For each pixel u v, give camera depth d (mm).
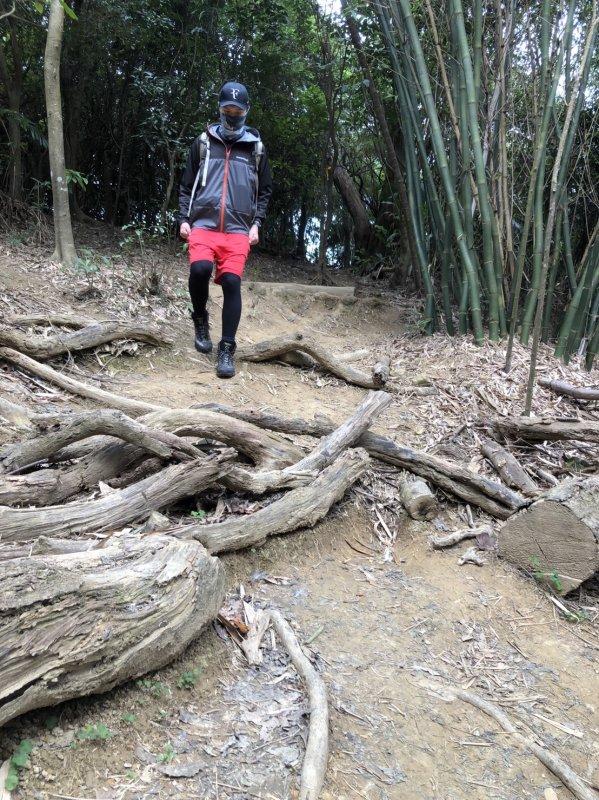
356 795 1667
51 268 5590
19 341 3721
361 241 10906
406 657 2248
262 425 3336
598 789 1823
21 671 1500
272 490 2805
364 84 7328
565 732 2020
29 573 1607
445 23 5535
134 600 1758
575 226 6863
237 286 4188
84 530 2229
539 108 5273
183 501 2707
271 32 8766
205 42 8758
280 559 2639
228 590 2379
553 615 2639
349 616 2410
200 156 4062
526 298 5262
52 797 1497
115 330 4238
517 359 4898
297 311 7180
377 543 2949
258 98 10086
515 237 6066
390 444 3346
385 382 4574
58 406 3318
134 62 8766
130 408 3408
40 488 2371
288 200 12492
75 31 7434
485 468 3604
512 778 1815
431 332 5801
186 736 1747
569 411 4258
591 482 2791
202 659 1991
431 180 5512
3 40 7879
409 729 1928
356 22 7086
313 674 1998
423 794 1713
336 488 2914
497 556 2930
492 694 2148
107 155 9695
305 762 1677
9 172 7781
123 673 1719
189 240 4180
